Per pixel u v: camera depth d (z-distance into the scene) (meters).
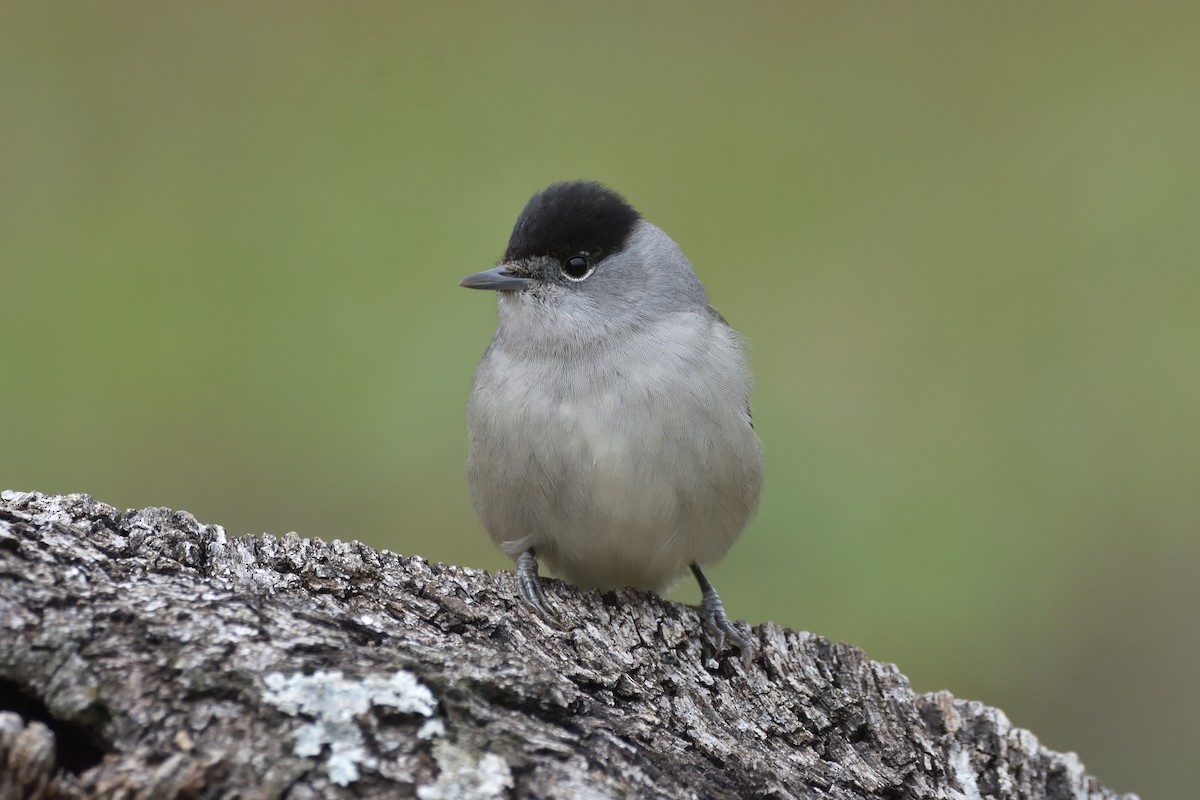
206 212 13.37
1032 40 15.86
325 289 12.95
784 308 13.34
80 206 13.23
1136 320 13.03
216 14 14.80
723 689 6.14
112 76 14.21
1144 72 15.18
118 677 4.44
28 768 4.08
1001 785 6.40
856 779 5.82
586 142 14.49
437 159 14.07
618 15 15.91
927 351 12.96
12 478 11.80
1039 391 12.56
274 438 12.12
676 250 8.20
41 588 4.62
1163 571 11.62
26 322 12.41
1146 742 11.09
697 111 15.18
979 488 11.98
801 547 11.67
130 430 12.03
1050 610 11.38
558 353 7.66
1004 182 14.35
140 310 12.61
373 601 5.44
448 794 4.42
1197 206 13.72
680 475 7.50
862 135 15.02
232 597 4.89
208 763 4.29
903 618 11.24
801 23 16.17
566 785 4.57
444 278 13.10
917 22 15.84
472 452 7.93
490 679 4.86
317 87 14.53
